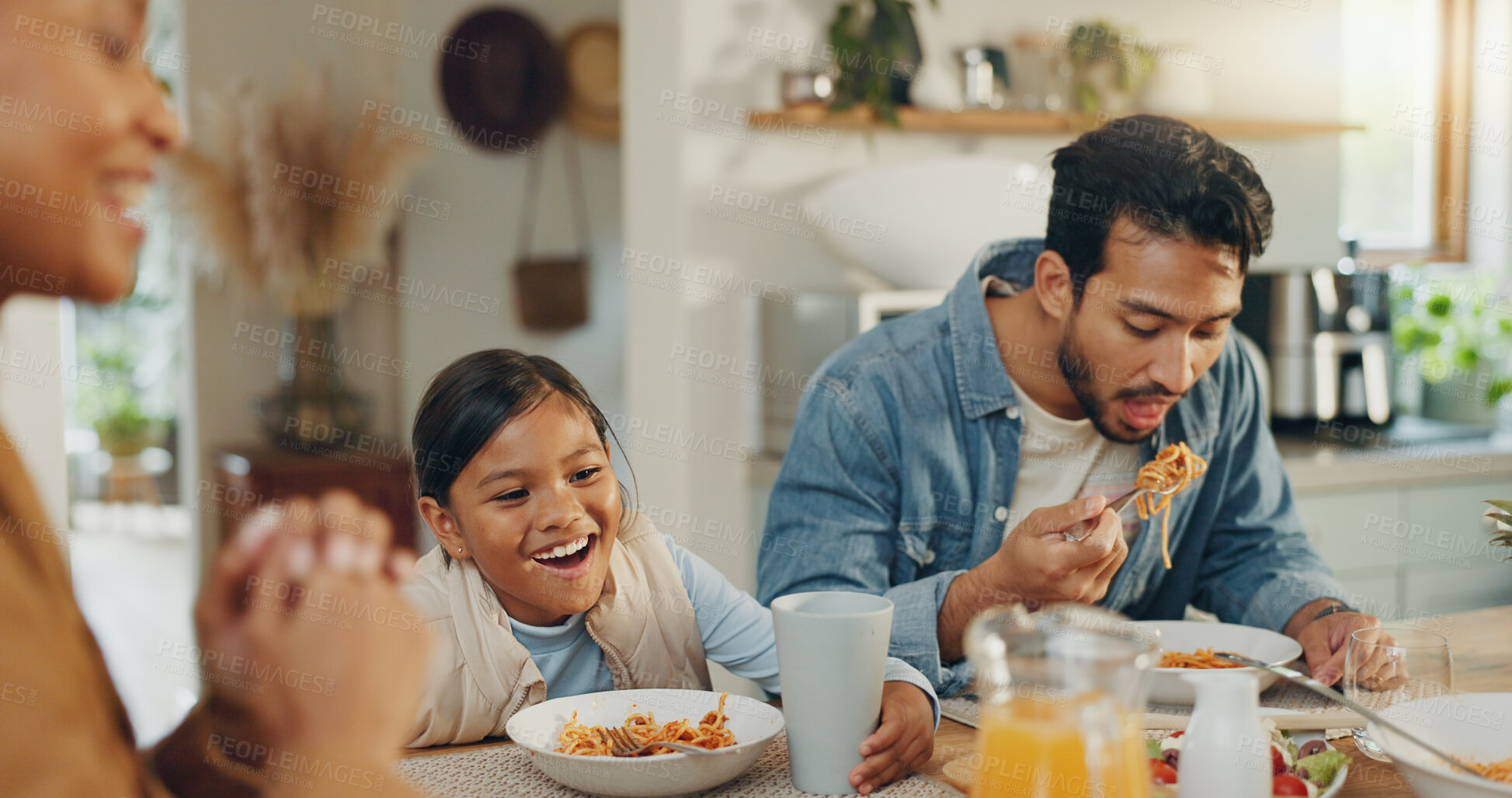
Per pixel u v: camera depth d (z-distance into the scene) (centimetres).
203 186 353
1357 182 302
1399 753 81
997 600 123
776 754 96
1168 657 113
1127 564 157
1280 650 117
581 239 397
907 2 215
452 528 116
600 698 101
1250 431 162
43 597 35
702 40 212
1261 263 260
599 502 118
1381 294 260
